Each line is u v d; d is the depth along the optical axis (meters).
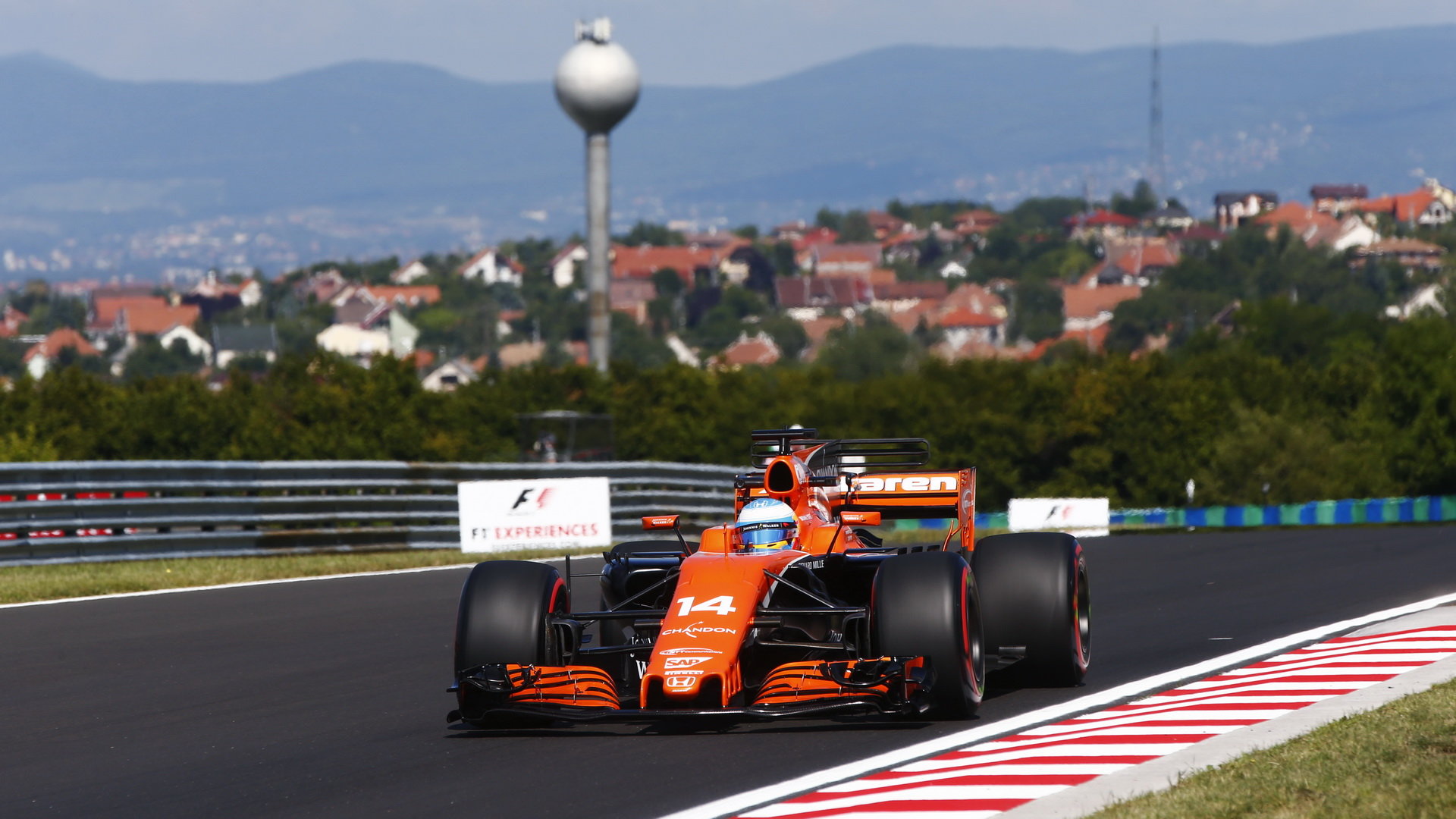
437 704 30.50
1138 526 130.50
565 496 72.44
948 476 33.03
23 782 24.23
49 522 57.38
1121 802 19.88
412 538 71.81
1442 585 48.44
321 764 24.94
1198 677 30.94
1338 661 31.69
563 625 26.47
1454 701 25.69
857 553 28.39
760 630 26.30
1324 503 132.00
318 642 40.12
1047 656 29.33
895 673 24.03
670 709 24.44
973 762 22.72
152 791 23.36
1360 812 19.02
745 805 20.73
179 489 62.31
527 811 21.12
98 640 40.53
